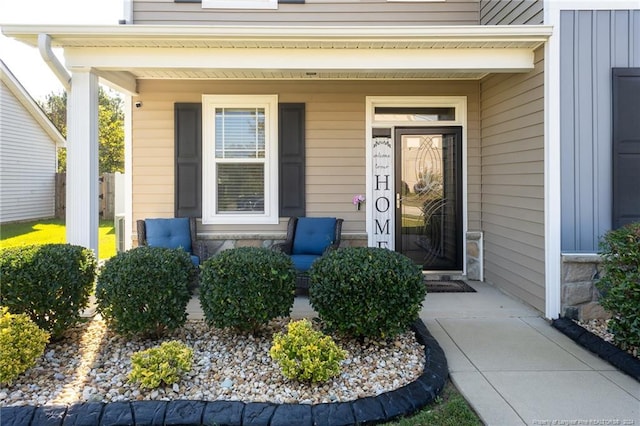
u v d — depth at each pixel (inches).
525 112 183.8
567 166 166.2
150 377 104.3
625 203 166.1
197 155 229.5
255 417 94.5
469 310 180.2
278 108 231.3
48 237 398.3
